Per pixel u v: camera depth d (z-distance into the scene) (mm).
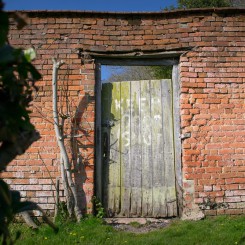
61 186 5258
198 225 4746
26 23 1374
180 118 5543
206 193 5281
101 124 5684
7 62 1322
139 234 4574
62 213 5070
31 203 1647
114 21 5715
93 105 5480
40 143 5367
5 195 1363
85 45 5637
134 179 5562
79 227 4719
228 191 5301
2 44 1423
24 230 4617
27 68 1473
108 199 5512
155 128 5684
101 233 4457
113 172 5586
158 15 5715
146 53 5648
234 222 4789
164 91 5781
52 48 5625
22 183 5273
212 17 5715
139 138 5664
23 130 1485
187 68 5582
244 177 5336
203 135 5422
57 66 5320
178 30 5680
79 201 5219
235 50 5645
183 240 4160
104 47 5641
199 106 5484
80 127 5410
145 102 5766
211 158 5367
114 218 5406
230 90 5547
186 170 5332
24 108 1494
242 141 5422
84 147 5367
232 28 5703
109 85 5836
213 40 5656
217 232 4430
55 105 5238
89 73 5566
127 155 5625
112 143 5656
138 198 5516
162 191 5516
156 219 5387
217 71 5582
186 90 5516
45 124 5418
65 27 5684
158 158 5602
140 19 5727
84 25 5691
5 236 1515
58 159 5328
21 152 1497
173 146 5609
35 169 5309
